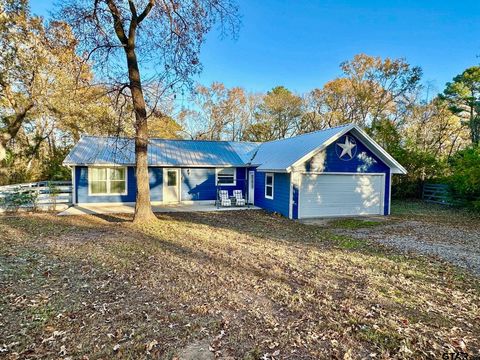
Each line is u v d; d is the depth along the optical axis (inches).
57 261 253.0
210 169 709.9
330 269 240.1
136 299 181.0
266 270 235.9
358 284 208.5
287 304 175.6
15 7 599.5
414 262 261.6
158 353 127.1
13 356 124.6
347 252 292.8
